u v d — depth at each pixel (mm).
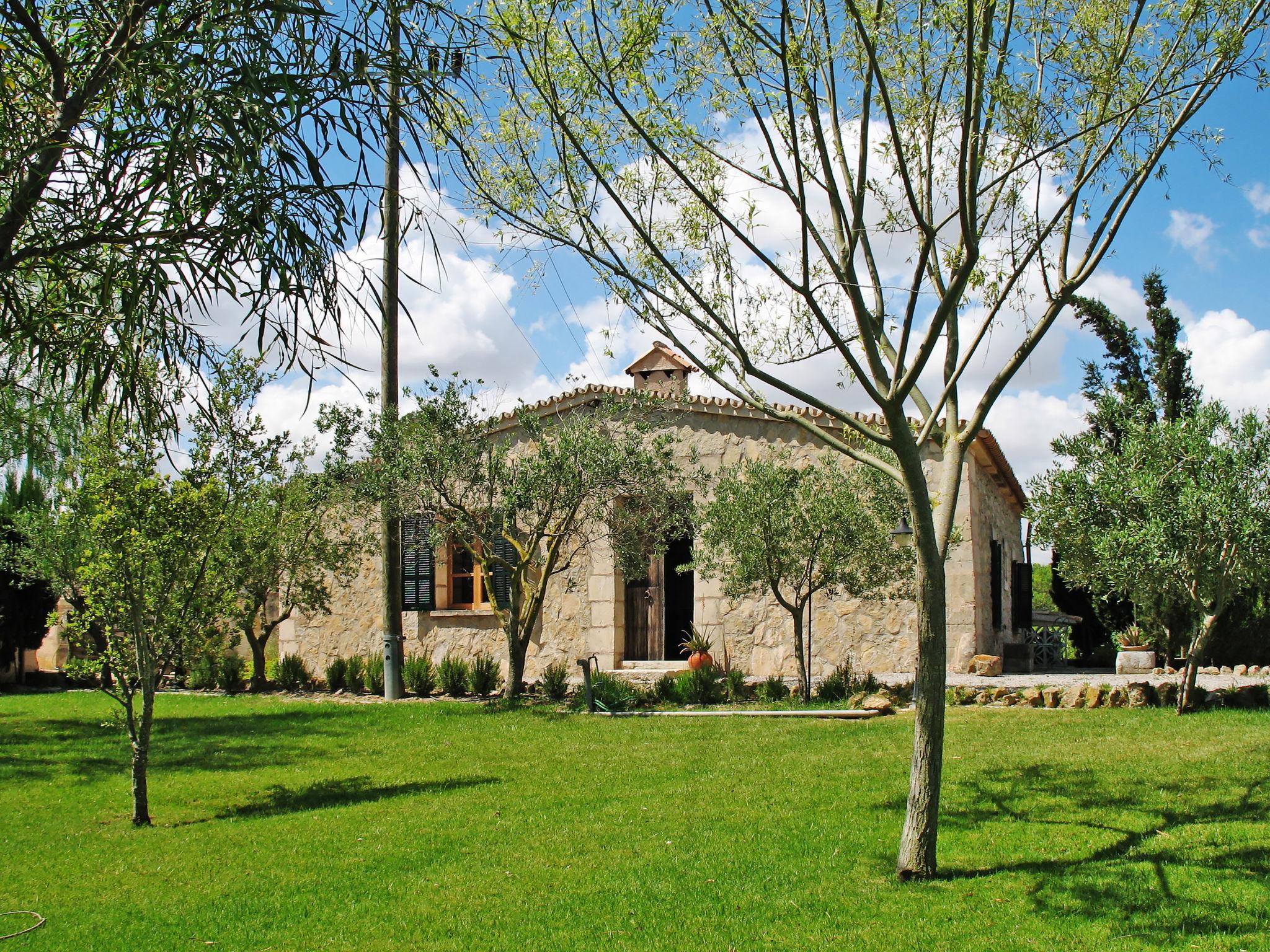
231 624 16188
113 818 8031
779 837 6656
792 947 4836
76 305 3029
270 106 2729
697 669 13445
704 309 5715
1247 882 5387
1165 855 5883
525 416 13562
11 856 6938
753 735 10391
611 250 6031
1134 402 15430
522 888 5832
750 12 5531
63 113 2793
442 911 5492
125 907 5766
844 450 6082
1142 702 10406
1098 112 6031
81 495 7863
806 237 5410
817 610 14195
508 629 14156
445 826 7305
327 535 17328
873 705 11312
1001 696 11070
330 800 8406
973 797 7441
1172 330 17000
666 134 5965
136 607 7863
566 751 10047
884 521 12391
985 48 5312
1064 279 6152
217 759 10352
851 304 5703
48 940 5242
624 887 5766
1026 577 17359
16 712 14508
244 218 2717
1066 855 6035
